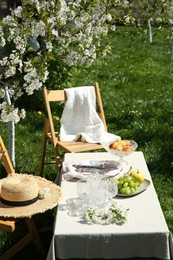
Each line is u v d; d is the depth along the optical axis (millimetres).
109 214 3445
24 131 7371
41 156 5938
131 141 4480
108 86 9656
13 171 4516
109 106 8422
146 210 3600
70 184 4129
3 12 15617
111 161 4555
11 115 3926
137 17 7113
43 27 4035
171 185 5691
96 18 4559
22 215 3619
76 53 4605
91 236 3285
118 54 12570
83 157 4812
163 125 7445
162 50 13258
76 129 5887
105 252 3314
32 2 4051
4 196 3785
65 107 5828
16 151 6637
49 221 4875
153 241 3305
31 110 8133
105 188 3668
